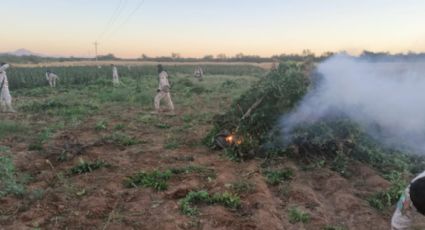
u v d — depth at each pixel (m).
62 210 5.38
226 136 8.26
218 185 6.15
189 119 11.86
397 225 3.80
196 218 5.09
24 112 13.98
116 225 4.94
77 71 37.94
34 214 5.24
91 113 13.38
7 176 6.52
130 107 14.89
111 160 7.61
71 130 10.59
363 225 5.09
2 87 13.87
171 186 6.19
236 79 31.94
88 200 5.64
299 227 4.99
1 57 70.56
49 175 6.76
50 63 72.94
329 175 6.65
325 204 5.70
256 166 7.06
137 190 6.04
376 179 6.45
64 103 15.45
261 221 4.96
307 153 7.44
